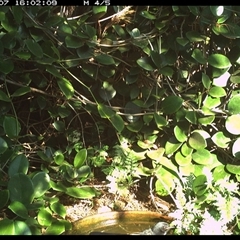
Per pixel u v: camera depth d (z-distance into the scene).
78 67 2.00
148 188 2.08
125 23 1.91
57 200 1.78
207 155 1.96
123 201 2.00
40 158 2.09
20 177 1.66
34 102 2.10
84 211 1.93
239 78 1.92
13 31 1.79
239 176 1.95
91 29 1.82
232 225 1.81
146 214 1.81
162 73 1.85
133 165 1.98
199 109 1.94
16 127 1.89
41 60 1.81
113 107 2.00
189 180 1.91
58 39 1.88
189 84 2.01
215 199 1.78
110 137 2.17
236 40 1.89
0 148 1.79
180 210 1.73
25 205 1.63
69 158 2.12
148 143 2.04
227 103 2.00
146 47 1.85
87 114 2.18
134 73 1.95
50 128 2.19
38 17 1.82
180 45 1.88
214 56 1.83
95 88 2.03
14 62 1.92
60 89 1.92
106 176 2.05
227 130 1.93
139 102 1.97
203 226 1.64
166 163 1.98
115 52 1.94
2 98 1.81
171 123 2.02
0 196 1.64
